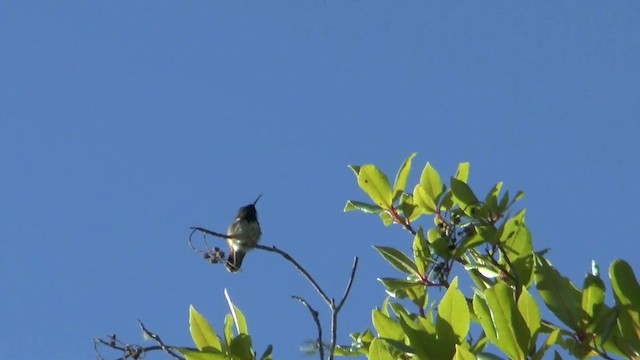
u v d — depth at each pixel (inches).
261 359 341.7
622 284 322.7
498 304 298.7
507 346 296.7
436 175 422.9
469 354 286.4
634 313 320.5
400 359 330.6
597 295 327.0
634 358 318.0
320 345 324.5
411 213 422.6
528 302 300.7
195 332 346.0
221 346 343.6
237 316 346.6
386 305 389.1
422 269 402.0
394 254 405.4
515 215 383.2
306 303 327.3
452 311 301.3
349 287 335.6
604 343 320.8
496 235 380.8
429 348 298.7
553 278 333.7
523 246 379.9
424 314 400.5
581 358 322.7
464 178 423.8
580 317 325.7
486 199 398.9
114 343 359.6
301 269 346.9
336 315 332.2
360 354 393.4
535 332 298.7
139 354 357.4
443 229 404.2
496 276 379.6
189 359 342.3
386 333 335.9
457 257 392.2
